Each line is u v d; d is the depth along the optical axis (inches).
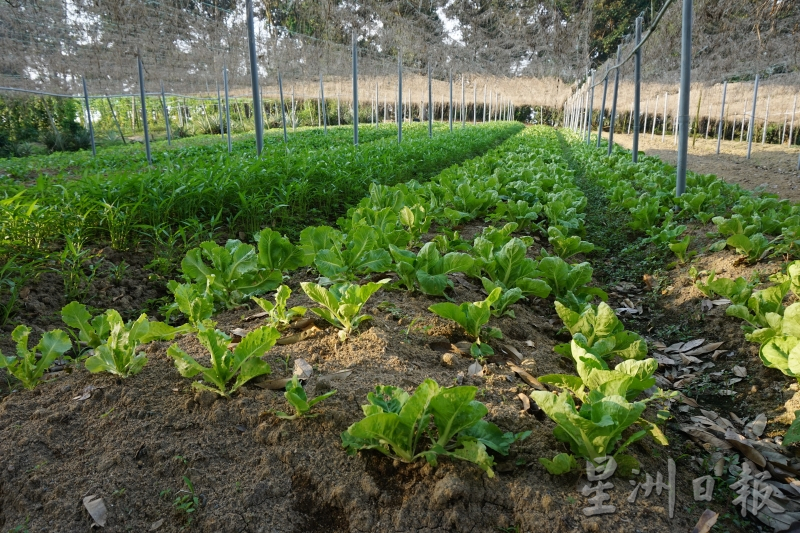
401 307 157.6
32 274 184.5
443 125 1736.0
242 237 268.1
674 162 831.7
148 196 239.9
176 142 1156.5
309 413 100.1
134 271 210.4
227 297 167.6
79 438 97.3
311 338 136.9
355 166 398.0
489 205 307.0
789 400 124.0
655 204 299.9
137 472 89.0
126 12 472.4
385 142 760.3
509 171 470.0
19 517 82.7
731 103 1352.1
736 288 163.3
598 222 347.6
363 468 90.1
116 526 80.4
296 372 118.0
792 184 560.4
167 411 103.0
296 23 663.8
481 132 1133.7
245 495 85.1
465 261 166.7
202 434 97.1
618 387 95.3
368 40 800.3
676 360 161.3
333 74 1007.6
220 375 104.9
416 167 538.3
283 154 479.5
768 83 962.1
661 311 198.7
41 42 550.6
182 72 844.6
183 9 516.4
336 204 343.3
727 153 1005.8
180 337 137.9
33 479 87.3
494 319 156.5
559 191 364.5
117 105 1681.8
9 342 151.5
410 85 1396.4
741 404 132.8
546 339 156.9
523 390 116.3
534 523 79.6
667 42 606.9
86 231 224.1
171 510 83.1
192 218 241.4
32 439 95.7
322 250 172.1
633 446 102.3
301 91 1380.4
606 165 596.1
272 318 142.3
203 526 80.5
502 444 91.7
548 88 1531.7
